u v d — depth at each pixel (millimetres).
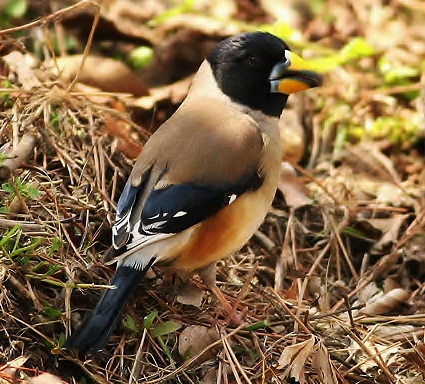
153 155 9711
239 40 10477
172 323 9508
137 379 9086
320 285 11039
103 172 11023
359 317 10406
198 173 9547
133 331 9445
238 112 10391
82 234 10242
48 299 9406
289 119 13812
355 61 15219
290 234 11852
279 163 10289
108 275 9852
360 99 14539
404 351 9711
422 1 16203
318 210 12352
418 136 14039
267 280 11312
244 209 9797
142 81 14047
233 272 10953
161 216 9328
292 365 9156
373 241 12039
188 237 9492
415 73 14859
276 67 10445
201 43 14883
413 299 11125
